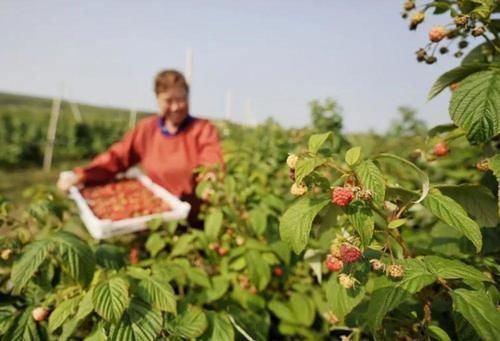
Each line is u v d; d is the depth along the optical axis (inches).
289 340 91.2
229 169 131.0
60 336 56.9
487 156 65.9
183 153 141.5
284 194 125.0
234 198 106.0
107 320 48.8
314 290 97.0
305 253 80.3
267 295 96.6
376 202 44.7
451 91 65.2
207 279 82.9
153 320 52.1
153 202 125.2
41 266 65.5
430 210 46.9
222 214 95.7
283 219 49.8
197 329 53.4
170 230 99.5
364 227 45.3
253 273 86.7
